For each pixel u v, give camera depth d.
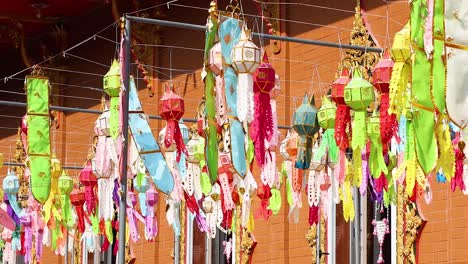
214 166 21.70
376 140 21.41
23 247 33.06
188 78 32.97
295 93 28.73
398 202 25.28
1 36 39.50
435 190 24.52
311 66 28.27
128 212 25.88
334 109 22.59
